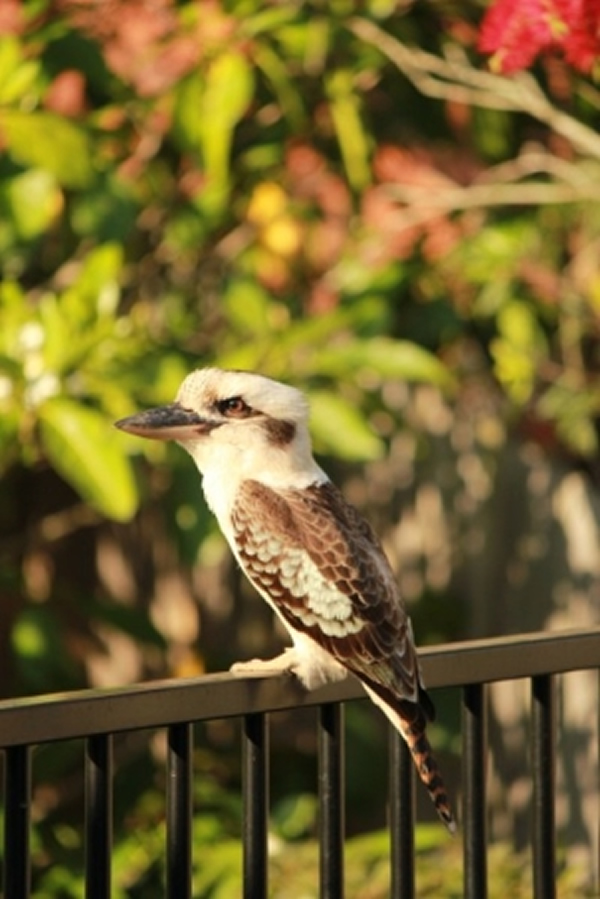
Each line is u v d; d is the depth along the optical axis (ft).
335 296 38.27
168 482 38.81
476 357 45.01
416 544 46.62
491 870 37.63
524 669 17.52
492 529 45.78
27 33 35.60
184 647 46.01
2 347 33.01
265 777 15.96
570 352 42.27
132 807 41.01
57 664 37.58
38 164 33.55
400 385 46.32
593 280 38.96
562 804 44.32
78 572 46.57
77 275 36.50
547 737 17.81
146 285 40.57
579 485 44.37
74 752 39.50
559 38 27.96
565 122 37.88
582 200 39.52
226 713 15.52
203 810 39.70
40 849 38.83
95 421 32.30
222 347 37.55
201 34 35.04
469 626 46.14
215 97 33.83
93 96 37.70
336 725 16.49
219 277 40.34
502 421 45.57
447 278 39.73
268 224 39.45
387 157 39.58
